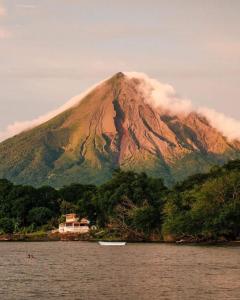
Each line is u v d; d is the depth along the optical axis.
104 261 131.62
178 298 75.38
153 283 89.69
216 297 75.88
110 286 87.00
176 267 113.12
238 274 99.31
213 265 115.19
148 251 160.62
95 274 103.62
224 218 183.25
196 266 113.94
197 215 187.12
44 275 102.94
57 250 175.62
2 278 98.56
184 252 151.75
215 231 187.25
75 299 75.44
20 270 112.75
